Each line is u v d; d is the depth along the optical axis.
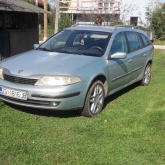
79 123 5.39
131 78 7.53
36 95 5.23
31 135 4.78
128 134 5.06
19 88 5.31
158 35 29.78
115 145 4.63
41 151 4.31
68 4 33.19
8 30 11.34
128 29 7.68
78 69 5.51
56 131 5.01
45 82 5.25
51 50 6.56
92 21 26.92
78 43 6.63
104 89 6.15
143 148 4.60
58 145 4.52
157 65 12.88
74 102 5.40
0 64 5.87
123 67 6.89
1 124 5.12
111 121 5.60
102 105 6.11
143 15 31.55
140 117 5.86
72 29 7.15
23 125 5.16
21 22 12.35
